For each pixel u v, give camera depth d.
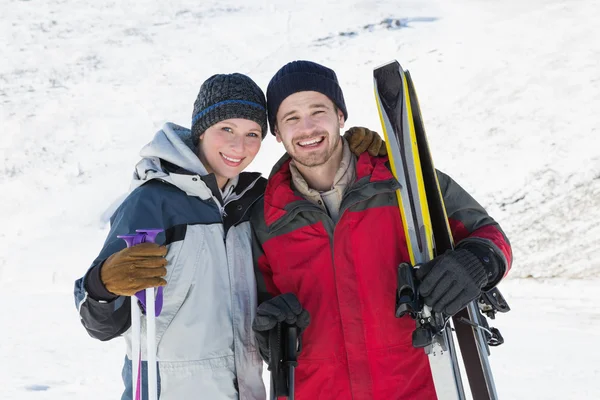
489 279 1.93
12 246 12.73
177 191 1.91
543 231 9.61
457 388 1.88
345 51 19.33
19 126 18.72
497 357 5.11
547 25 16.78
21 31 24.73
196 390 1.78
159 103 19.62
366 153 2.14
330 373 1.97
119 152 17.12
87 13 25.77
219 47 22.28
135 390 1.63
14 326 7.19
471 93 14.68
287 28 22.05
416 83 15.98
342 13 21.80
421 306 1.83
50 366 5.47
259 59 20.84
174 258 1.84
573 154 11.33
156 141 1.93
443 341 1.87
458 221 2.16
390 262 2.03
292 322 1.86
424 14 20.12
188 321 1.81
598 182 10.40
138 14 25.45
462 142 12.95
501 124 13.11
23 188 15.62
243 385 1.88
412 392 1.95
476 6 19.61
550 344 5.41
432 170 2.12
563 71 14.43
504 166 11.69
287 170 2.21
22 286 10.21
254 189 2.13
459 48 17.09
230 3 25.11
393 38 19.06
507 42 16.58
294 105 2.10
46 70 22.16
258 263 2.13
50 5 26.52
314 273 2.03
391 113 2.21
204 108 2.05
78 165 16.56
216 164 2.04
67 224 13.71
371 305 1.98
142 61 22.20
